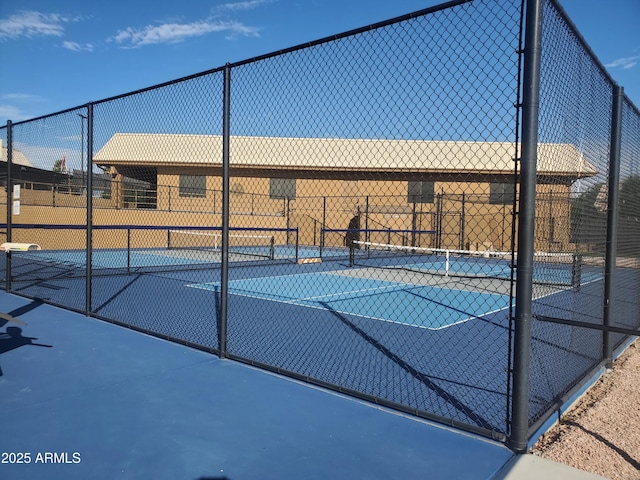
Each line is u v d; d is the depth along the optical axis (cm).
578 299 612
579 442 327
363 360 486
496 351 536
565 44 347
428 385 414
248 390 385
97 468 262
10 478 250
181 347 507
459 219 1909
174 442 293
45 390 377
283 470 263
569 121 366
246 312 733
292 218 2388
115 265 1384
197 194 2181
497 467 275
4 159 1531
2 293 826
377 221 2086
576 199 455
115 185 2069
